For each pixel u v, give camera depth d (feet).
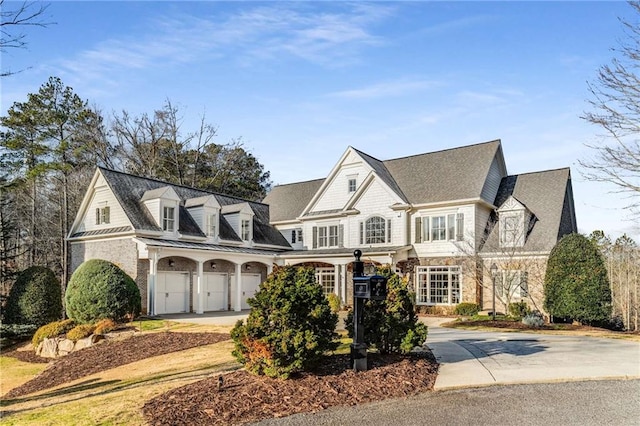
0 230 93.15
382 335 34.73
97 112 136.98
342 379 28.94
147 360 44.29
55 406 27.55
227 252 88.12
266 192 181.06
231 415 23.49
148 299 77.92
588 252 67.31
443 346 44.65
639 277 91.86
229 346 45.93
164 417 23.12
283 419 23.09
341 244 100.73
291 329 28.66
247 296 100.17
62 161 122.83
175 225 85.61
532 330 60.80
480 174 90.22
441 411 24.40
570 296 66.28
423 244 91.20
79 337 58.44
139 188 89.15
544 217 85.10
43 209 131.23
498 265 82.17
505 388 28.86
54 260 121.29
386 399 26.45
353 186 101.30
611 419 23.07
